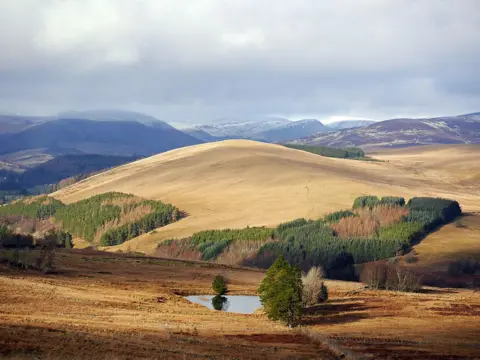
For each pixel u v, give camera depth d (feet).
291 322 324.39
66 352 174.29
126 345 198.29
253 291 481.87
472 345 262.47
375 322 339.16
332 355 221.66
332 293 466.70
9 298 307.99
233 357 196.75
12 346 171.83
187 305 379.55
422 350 241.76
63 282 418.10
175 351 197.06
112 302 345.51
